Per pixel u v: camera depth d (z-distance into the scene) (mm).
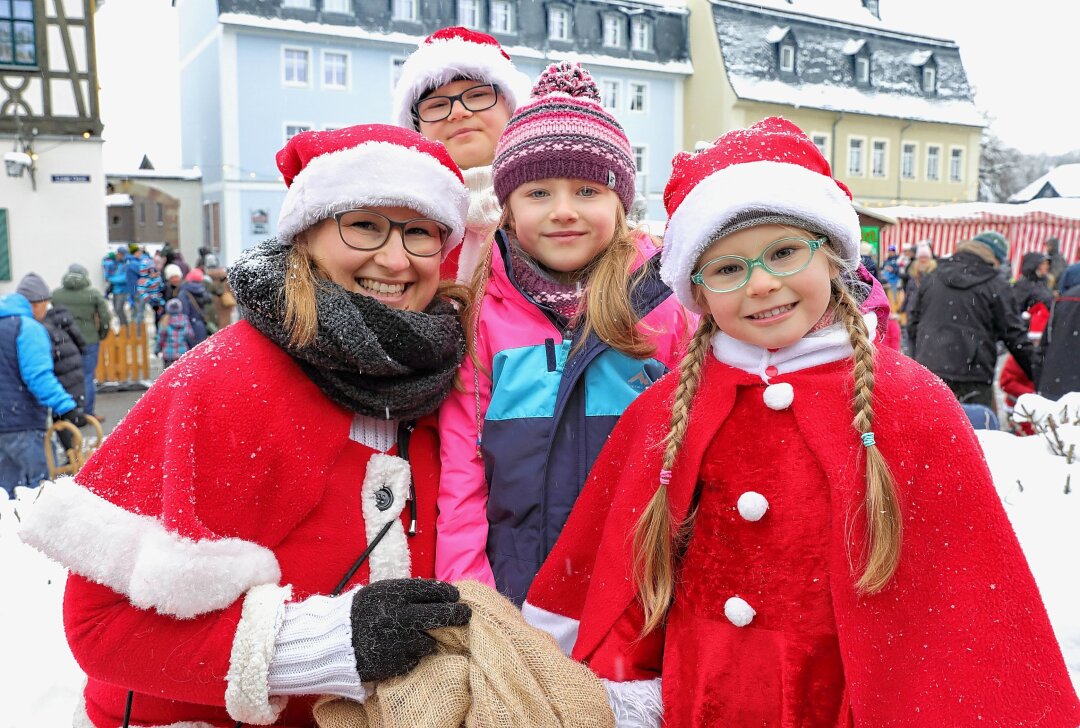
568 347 1878
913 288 12781
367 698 1362
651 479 1646
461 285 1940
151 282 15969
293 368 1541
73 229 14789
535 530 1808
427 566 1703
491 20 29156
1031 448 4086
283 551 1516
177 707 1500
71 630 1387
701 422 1601
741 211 1460
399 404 1584
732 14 32031
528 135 1915
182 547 1326
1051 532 3221
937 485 1405
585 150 1870
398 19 27828
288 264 1565
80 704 1645
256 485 1452
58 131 14609
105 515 1344
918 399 1454
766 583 1490
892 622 1407
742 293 1497
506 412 1843
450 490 1782
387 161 1586
